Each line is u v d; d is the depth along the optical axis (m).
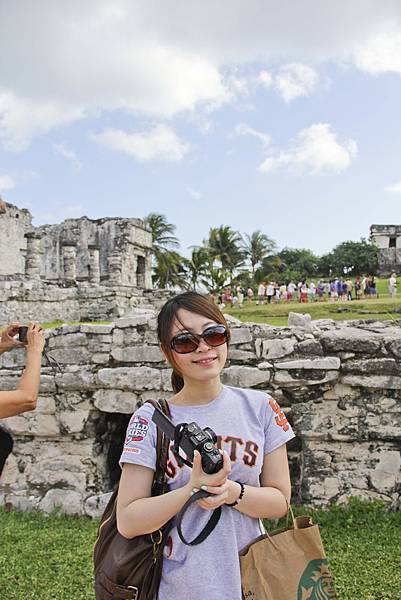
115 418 8.72
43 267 43.50
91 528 7.26
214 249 60.69
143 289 30.67
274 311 28.14
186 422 2.81
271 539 2.75
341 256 69.00
